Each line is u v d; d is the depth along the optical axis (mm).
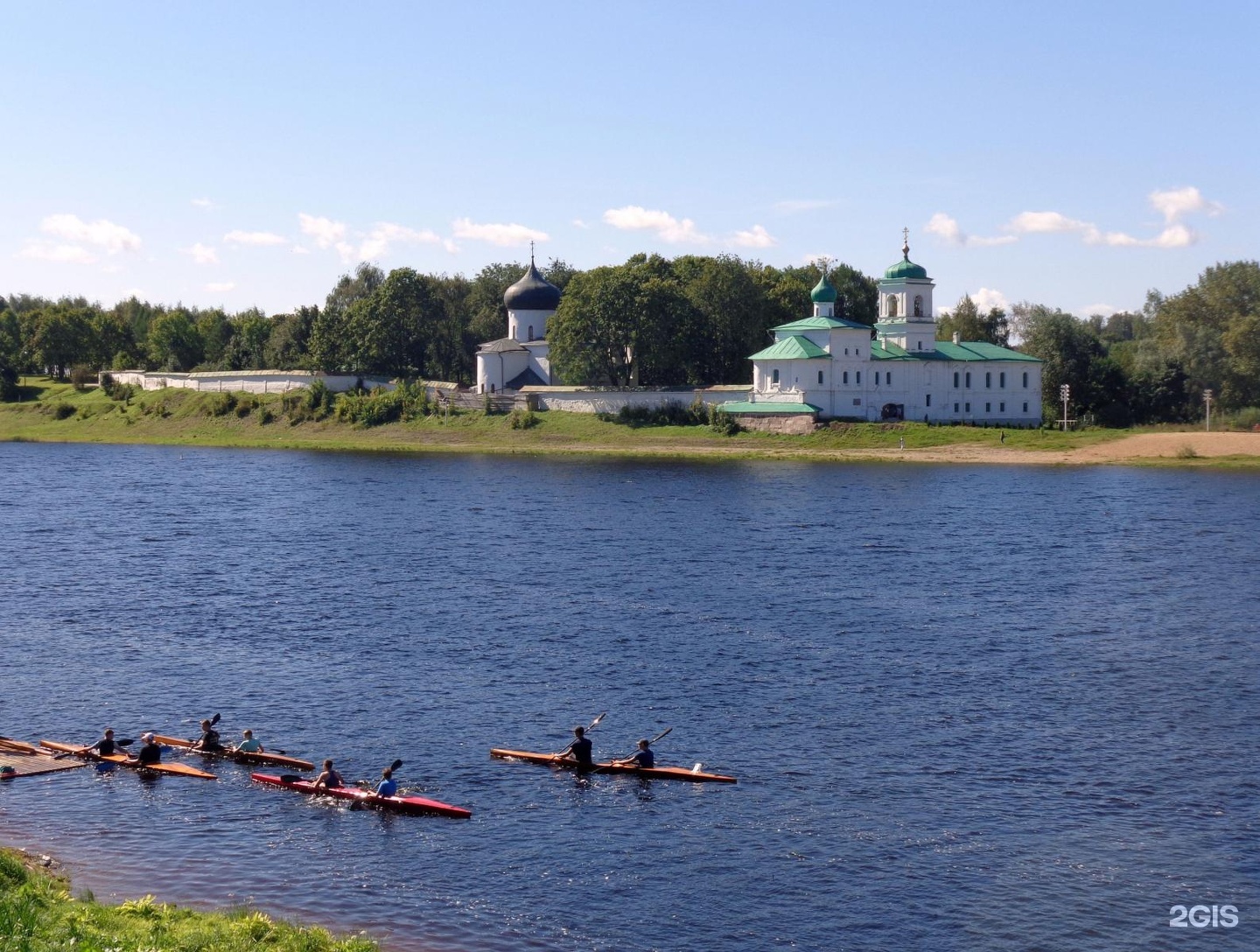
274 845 47281
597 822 49375
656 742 58406
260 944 37062
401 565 103875
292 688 67000
